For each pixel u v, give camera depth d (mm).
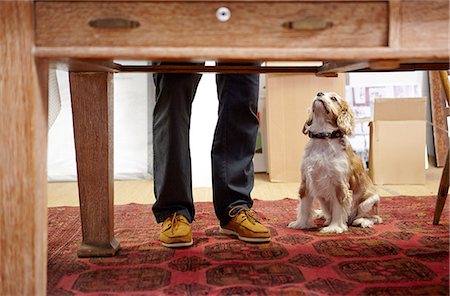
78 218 2262
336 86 3580
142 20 962
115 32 962
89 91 1540
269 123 3568
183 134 1762
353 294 1239
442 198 2016
